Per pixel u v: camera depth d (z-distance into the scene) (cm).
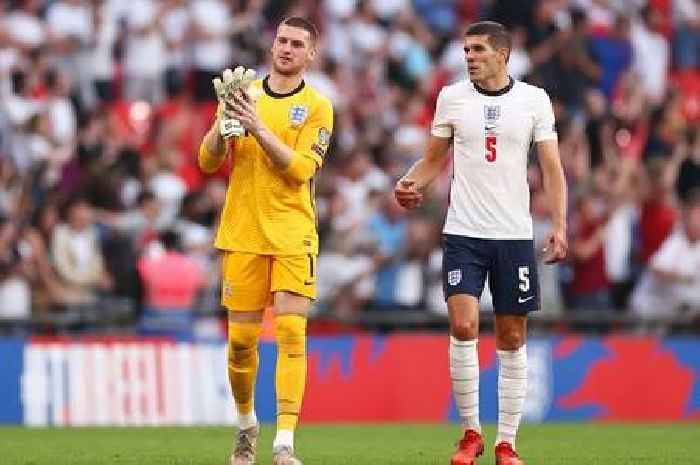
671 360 5481
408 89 6600
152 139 6144
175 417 5066
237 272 2869
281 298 2848
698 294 5812
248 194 2861
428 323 5444
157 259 5244
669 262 5803
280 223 2848
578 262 5800
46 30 6372
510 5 6788
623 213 6028
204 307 5362
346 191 5803
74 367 4997
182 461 3216
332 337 5238
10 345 4966
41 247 5419
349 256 5581
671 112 6644
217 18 6475
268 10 6644
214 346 5144
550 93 6619
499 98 2869
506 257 2862
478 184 2867
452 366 2881
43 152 5934
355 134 6259
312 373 5197
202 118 6281
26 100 6072
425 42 6775
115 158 5884
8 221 5531
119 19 6475
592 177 6112
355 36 6656
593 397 5400
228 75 2764
